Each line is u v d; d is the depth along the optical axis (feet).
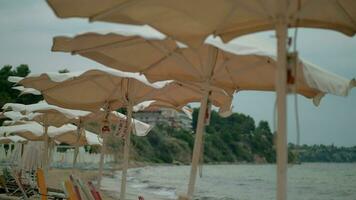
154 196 92.68
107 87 23.67
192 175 16.15
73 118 34.94
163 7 10.93
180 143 290.97
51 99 24.94
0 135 52.24
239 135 296.71
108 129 26.11
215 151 288.10
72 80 22.38
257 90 19.52
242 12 11.50
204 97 16.61
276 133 11.06
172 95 24.50
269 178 171.01
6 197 37.68
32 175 48.39
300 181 149.07
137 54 17.84
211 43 13.28
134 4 10.75
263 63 16.29
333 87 14.80
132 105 23.53
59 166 92.02
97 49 16.11
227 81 19.29
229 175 188.14
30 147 57.88
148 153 275.39
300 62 13.46
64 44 15.81
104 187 106.22
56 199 35.53
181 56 16.38
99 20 11.51
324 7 11.81
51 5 11.07
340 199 109.50
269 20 11.29
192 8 11.12
